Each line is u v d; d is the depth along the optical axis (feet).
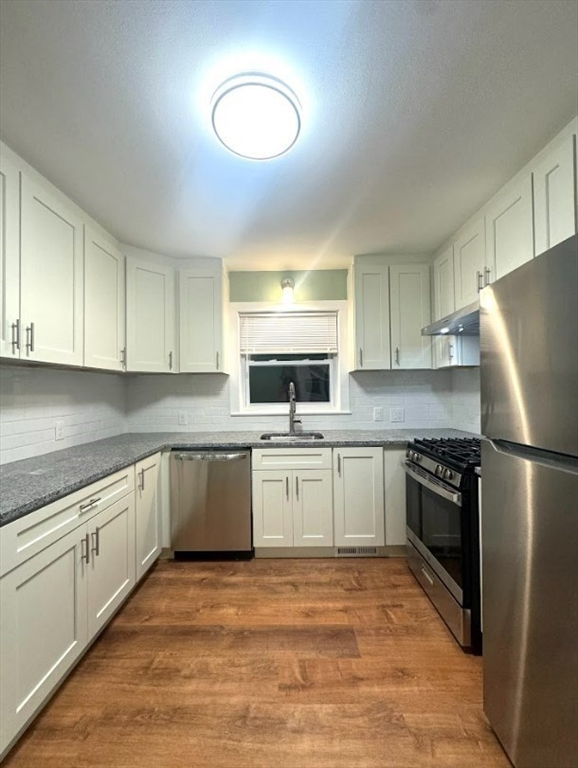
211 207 7.24
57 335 6.23
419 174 6.20
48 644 4.58
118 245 8.84
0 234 5.05
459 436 9.25
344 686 5.11
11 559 3.98
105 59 3.97
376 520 8.86
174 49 3.88
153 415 10.84
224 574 8.21
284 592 7.46
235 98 4.38
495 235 6.84
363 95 4.51
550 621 3.23
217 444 8.93
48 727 4.50
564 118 4.96
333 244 9.18
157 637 6.14
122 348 8.66
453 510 6.15
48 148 5.37
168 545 8.86
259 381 11.43
